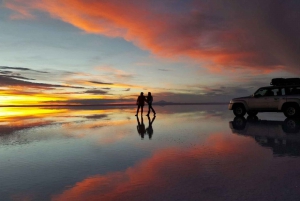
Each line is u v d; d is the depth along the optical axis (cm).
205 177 434
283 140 757
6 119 1770
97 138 871
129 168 500
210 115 1980
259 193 360
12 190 393
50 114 2414
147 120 1555
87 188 396
